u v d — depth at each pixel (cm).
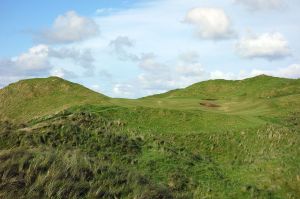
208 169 2412
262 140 3073
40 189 1199
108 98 4316
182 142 2989
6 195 1138
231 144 3039
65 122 2528
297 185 2345
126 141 2472
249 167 2662
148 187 1529
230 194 2150
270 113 3912
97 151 2281
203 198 2000
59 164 1351
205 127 3319
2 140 1931
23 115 4278
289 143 3003
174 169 2236
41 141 2153
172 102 4334
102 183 1404
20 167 1262
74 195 1227
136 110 3541
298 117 3819
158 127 3278
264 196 2206
